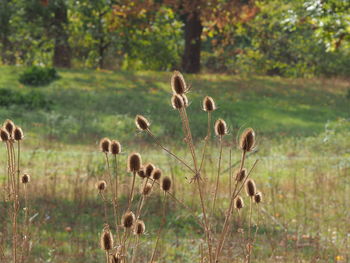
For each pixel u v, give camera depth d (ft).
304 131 70.13
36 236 22.30
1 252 13.73
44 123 63.36
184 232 25.75
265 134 66.54
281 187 37.45
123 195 29.58
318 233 24.88
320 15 79.92
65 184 33.88
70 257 21.39
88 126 63.41
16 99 69.97
